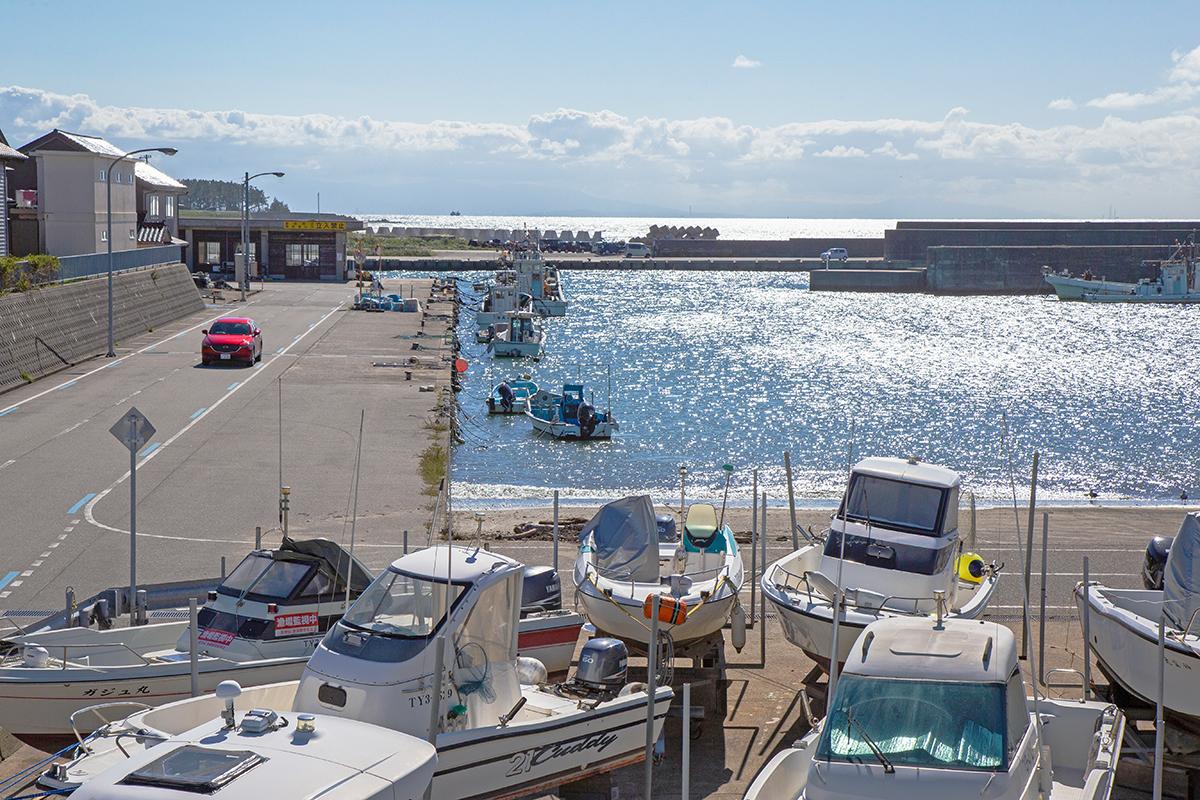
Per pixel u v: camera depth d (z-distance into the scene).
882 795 8.67
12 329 41.09
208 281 84.88
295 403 37.22
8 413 34.41
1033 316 111.38
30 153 62.06
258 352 47.88
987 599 14.60
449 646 10.35
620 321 97.44
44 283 47.94
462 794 10.01
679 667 15.08
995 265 147.75
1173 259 141.12
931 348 80.81
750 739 12.68
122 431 14.30
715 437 44.84
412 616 10.59
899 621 10.36
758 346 79.44
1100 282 132.25
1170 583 12.93
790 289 145.38
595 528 15.02
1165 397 58.16
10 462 27.58
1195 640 12.06
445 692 10.27
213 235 96.88
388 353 51.19
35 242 62.91
